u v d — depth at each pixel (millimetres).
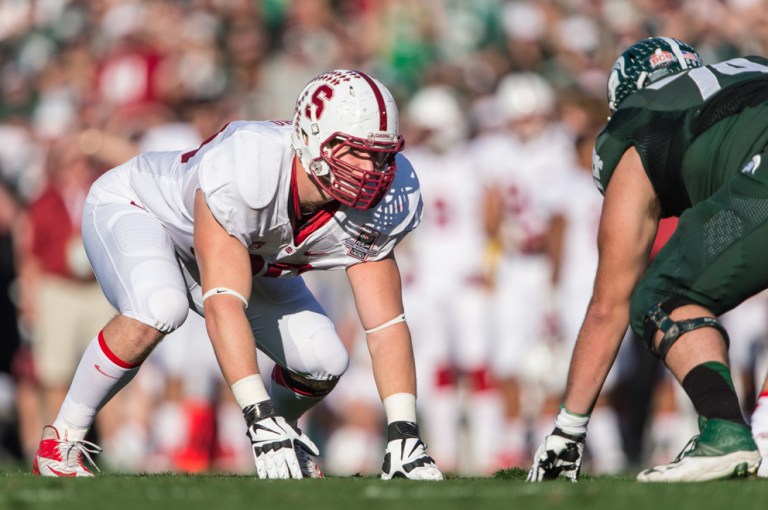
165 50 34000
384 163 13250
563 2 38406
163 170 14844
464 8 39375
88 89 34500
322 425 30953
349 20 38406
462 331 28953
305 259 14109
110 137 29766
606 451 27766
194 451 27281
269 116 34250
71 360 29047
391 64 37750
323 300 29578
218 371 28000
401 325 13922
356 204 13250
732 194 11703
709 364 11633
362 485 11789
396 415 13594
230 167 13047
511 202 29281
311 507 10102
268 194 13078
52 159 29297
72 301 28891
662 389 28797
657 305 11891
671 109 12281
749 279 11719
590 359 12656
